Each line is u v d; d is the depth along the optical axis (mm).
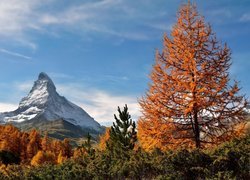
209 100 17688
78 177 16484
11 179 17875
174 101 17938
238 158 12422
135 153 15461
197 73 18016
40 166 18688
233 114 17391
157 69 18672
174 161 13383
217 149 13188
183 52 18594
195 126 18125
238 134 17062
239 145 13102
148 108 18438
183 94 18094
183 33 19156
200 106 17484
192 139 18312
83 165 18406
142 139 18938
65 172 17031
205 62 18297
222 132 18047
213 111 17734
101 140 36625
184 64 18203
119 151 17359
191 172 13062
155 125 18125
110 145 23219
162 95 18078
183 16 19469
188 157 13281
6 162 95562
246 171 12062
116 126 23906
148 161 13977
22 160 99375
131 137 23547
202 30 18969
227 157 12500
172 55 18781
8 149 105938
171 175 12922
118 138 23297
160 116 18016
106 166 16219
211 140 18297
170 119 18125
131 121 24000
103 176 15805
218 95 17500
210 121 17938
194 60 18266
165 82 18391
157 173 13609
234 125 17562
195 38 18859
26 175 17797
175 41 18906
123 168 14758
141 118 18734
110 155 17516
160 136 18125
